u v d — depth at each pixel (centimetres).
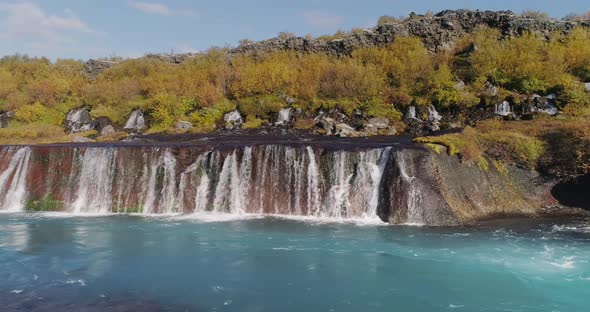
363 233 2181
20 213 2727
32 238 2161
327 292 1532
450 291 1527
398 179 2434
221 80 5156
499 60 4434
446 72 4384
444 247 1955
